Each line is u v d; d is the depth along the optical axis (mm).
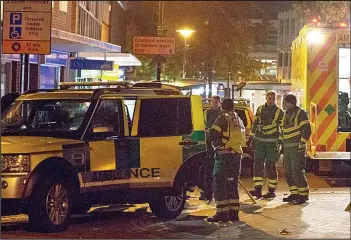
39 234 9320
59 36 17641
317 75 15805
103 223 10531
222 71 34094
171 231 9930
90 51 22750
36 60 21109
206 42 33906
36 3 12297
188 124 10727
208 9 34031
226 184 10641
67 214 9625
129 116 10289
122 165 10055
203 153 10914
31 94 10742
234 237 9461
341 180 15906
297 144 12484
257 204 12414
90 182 9703
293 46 18391
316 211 11602
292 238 9359
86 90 10594
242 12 34438
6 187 8914
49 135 9820
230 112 10719
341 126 16062
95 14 32312
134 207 12203
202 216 11250
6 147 9008
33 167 9039
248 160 16438
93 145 9766
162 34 24469
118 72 27062
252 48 39250
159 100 10562
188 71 34625
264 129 13195
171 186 10484
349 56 15984
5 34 12328
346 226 10242
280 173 17875
